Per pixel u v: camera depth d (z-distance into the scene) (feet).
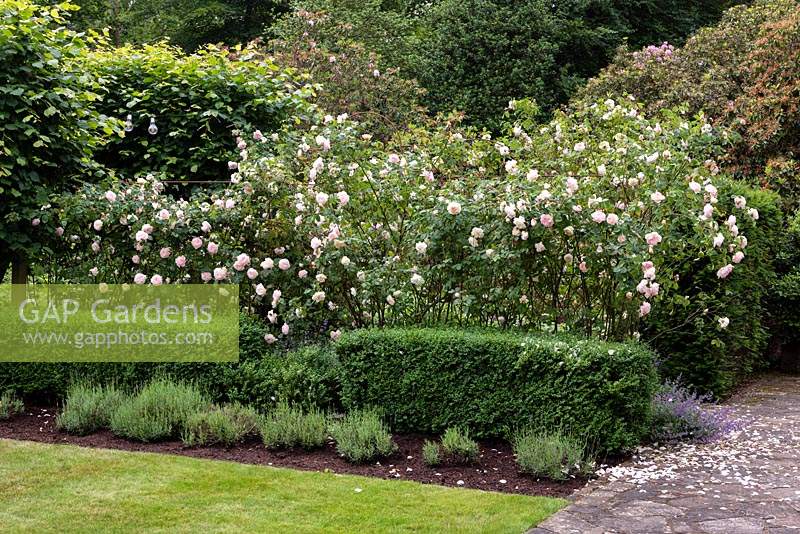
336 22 53.62
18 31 22.68
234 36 76.95
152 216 21.42
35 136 22.89
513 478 14.78
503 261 17.93
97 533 11.87
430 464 15.44
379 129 36.99
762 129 33.63
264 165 20.75
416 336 17.37
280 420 16.89
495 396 16.60
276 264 20.54
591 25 61.62
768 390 25.32
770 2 45.27
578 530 12.00
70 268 22.75
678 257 19.34
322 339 20.67
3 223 22.16
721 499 13.44
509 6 56.75
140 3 74.18
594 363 15.81
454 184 19.39
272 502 13.26
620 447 15.94
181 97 29.32
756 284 24.57
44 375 20.36
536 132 22.33
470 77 55.36
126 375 19.85
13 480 14.37
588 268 17.98
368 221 20.01
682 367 23.04
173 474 14.74
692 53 44.06
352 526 12.21
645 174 18.11
